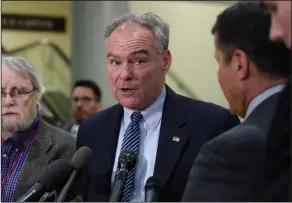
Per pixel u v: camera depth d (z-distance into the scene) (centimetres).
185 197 128
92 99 394
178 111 187
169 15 748
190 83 753
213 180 123
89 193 179
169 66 194
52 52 1055
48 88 991
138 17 185
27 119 205
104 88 681
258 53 128
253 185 121
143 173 179
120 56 182
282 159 122
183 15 743
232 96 135
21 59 210
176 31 762
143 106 187
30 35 1060
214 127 179
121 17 187
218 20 135
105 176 182
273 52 128
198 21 745
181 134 181
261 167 121
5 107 202
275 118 126
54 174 161
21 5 1045
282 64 128
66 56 1054
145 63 183
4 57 208
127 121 191
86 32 695
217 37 135
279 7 127
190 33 757
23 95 204
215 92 192
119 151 187
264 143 122
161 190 171
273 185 121
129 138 185
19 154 203
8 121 202
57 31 1095
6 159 202
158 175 175
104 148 188
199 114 183
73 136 217
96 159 186
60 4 1071
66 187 159
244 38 129
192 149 179
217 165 124
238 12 130
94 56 690
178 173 175
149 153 183
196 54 750
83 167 165
